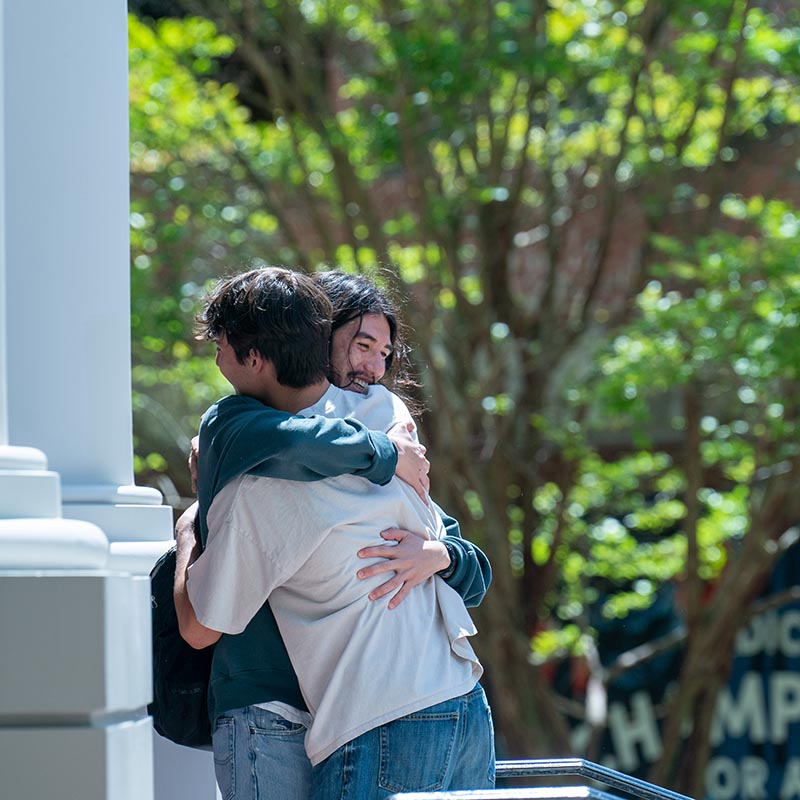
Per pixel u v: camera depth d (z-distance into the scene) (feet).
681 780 81.10
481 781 19.03
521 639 74.23
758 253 66.85
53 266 21.09
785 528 82.79
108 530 20.81
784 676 95.76
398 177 88.07
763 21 75.82
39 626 14.38
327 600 18.38
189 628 18.99
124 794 14.79
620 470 83.97
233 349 19.38
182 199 79.46
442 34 72.79
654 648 80.69
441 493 72.28
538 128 84.58
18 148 21.09
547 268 92.12
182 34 79.41
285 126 81.71
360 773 17.72
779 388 69.15
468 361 79.10
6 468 16.07
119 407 21.59
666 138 81.00
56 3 21.48
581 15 76.69
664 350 68.08
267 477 18.30
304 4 77.87
